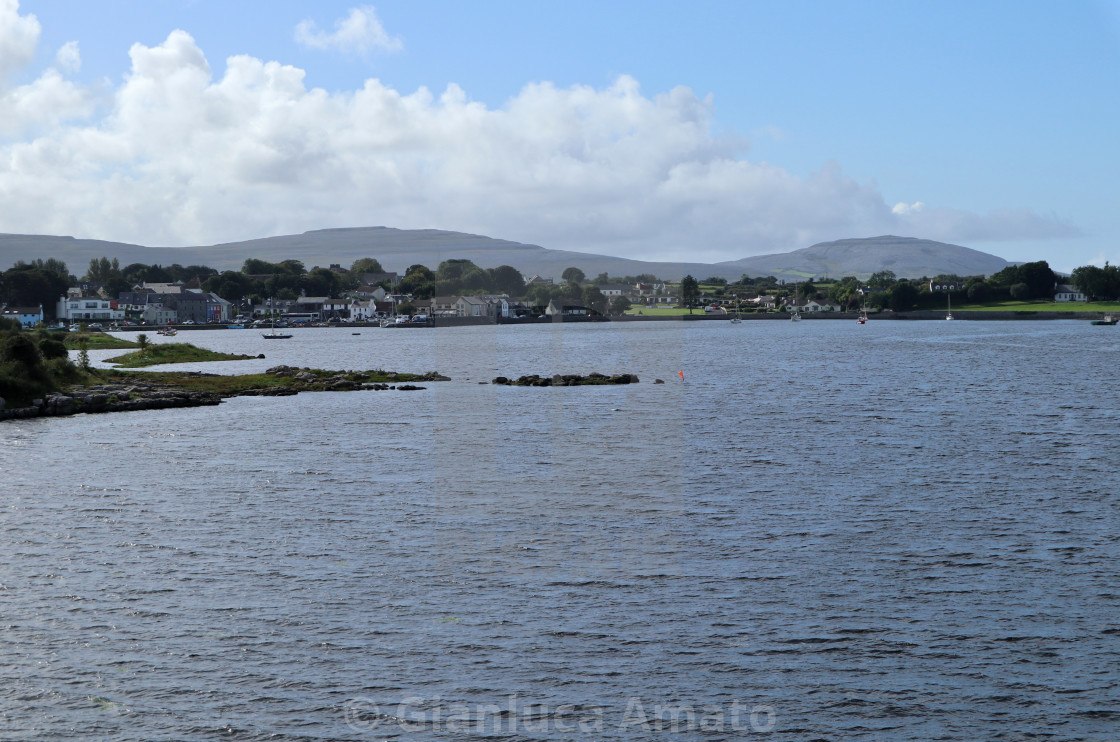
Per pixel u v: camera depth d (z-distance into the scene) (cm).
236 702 2398
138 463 5588
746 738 2250
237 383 10444
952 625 2877
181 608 3006
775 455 5778
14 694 2428
